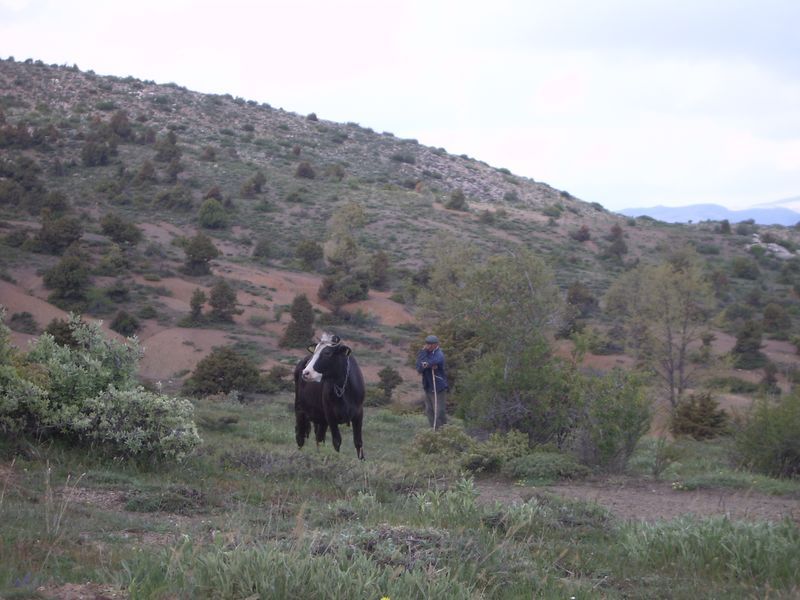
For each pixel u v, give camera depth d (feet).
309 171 368.48
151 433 34.42
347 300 218.18
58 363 36.04
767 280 290.35
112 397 34.58
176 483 31.27
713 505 33.01
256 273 232.32
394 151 480.64
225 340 176.76
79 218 254.47
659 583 21.20
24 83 437.58
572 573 21.17
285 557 17.29
